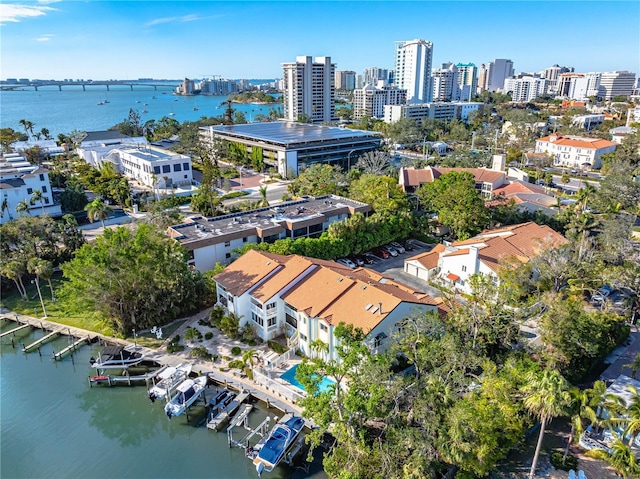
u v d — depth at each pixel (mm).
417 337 39312
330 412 33281
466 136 189750
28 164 117188
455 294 59375
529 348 45000
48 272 59750
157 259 54875
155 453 40312
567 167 147250
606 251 62156
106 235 56531
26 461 39250
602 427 37312
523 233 68312
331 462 34500
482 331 42906
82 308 54625
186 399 44219
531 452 36781
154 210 87375
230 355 50812
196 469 38562
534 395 31375
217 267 60938
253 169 148250
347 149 149000
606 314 50094
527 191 97125
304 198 90125
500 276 53688
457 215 75125
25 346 54844
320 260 59438
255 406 44688
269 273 54906
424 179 105750
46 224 69875
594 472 34562
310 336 48656
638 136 145125
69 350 54062
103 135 175250
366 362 35438
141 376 47906
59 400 47000
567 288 57844
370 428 39250
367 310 45906
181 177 125000
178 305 57781
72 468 38562
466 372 41125
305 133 157625
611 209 82375
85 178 115750
